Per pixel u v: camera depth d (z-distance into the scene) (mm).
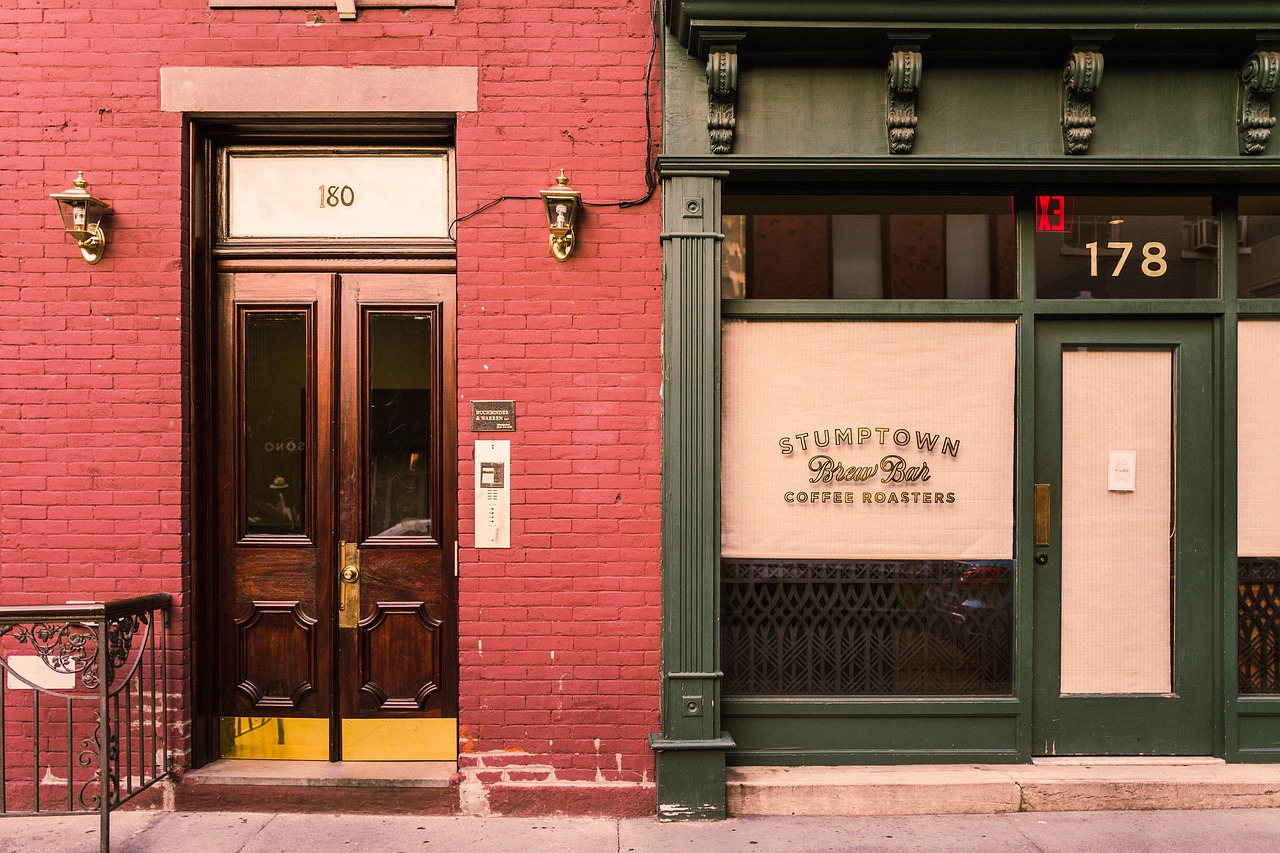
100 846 3570
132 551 4031
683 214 3998
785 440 4195
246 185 4289
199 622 4188
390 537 4289
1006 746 4188
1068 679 4227
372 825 3879
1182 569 4215
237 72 4023
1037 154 4020
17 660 4039
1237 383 4211
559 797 4004
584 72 4070
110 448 4039
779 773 4074
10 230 4027
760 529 4199
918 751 4176
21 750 4051
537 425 4043
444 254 4258
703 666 3980
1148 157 3992
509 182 4059
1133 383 4246
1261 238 4270
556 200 3887
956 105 4023
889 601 4211
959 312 4188
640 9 4086
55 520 4023
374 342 4293
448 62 4055
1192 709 4207
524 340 4055
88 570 4027
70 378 4035
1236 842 3641
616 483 4051
